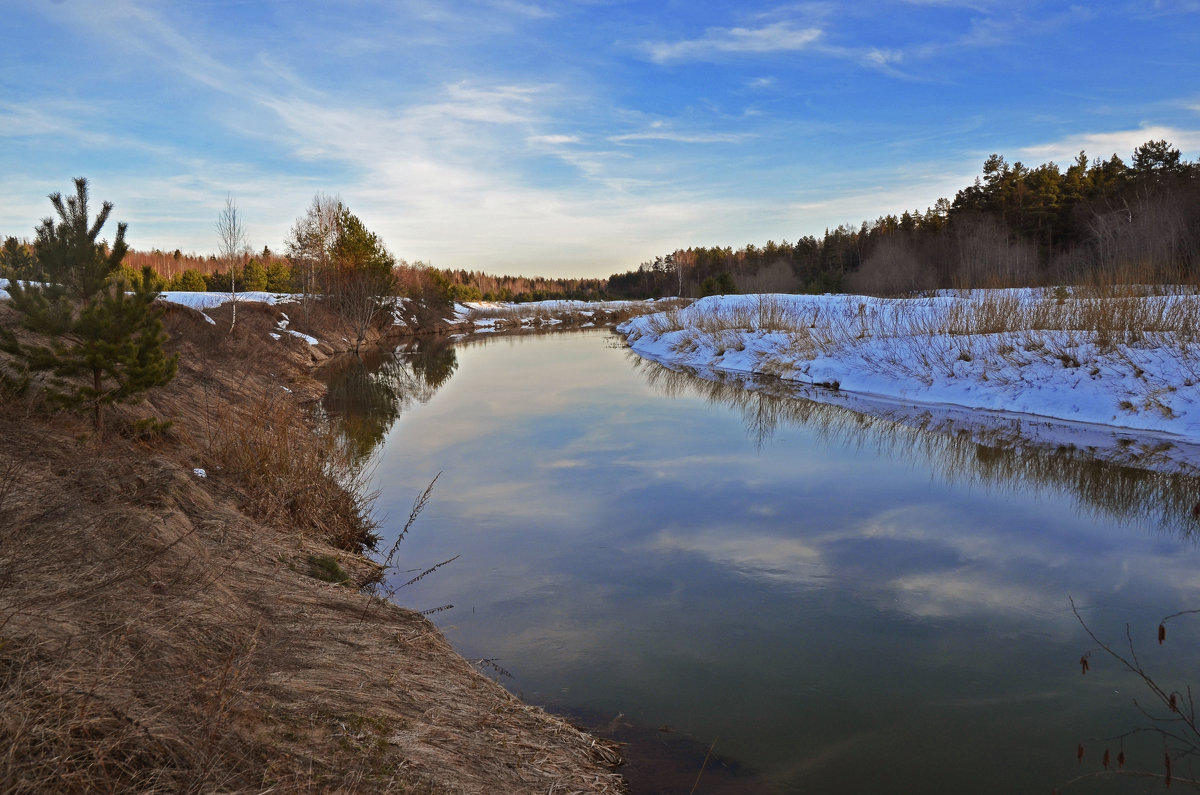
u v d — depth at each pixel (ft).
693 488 32.55
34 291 22.44
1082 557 23.59
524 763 11.95
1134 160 163.22
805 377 66.28
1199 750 13.32
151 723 9.17
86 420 24.40
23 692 8.79
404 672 13.97
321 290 125.70
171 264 286.25
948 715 14.93
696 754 13.56
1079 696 15.51
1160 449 36.29
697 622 19.43
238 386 47.50
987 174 194.90
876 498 30.68
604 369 81.82
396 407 56.08
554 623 19.40
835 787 12.58
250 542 19.30
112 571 13.04
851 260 270.87
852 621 19.40
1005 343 54.75
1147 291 54.70
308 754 9.90
